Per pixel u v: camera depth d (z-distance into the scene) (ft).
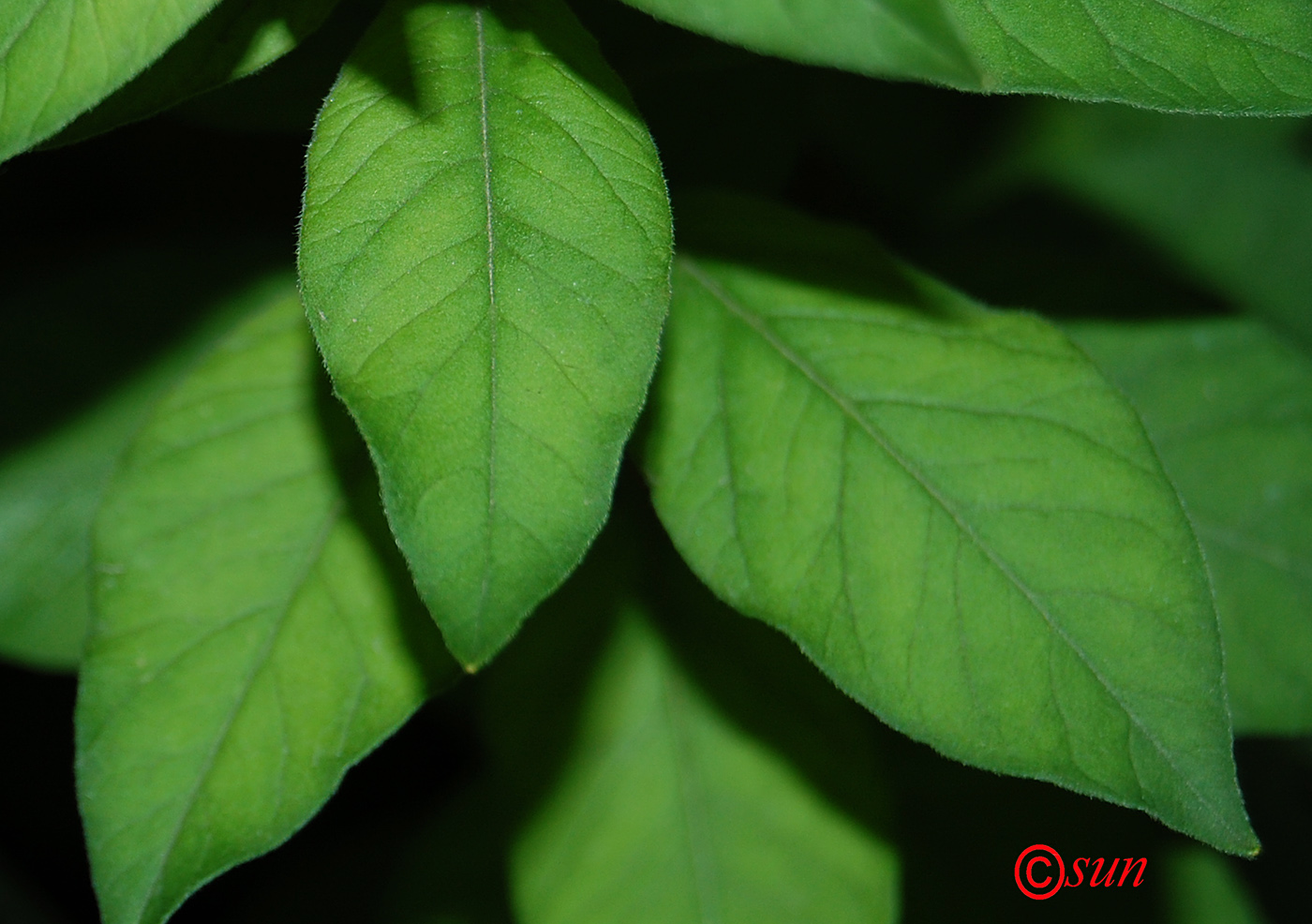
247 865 1.40
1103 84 1.05
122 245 1.27
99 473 1.23
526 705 1.19
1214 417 1.23
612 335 1.00
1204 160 1.49
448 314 1.00
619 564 1.20
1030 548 1.08
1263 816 1.40
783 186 1.24
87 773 1.09
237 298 1.25
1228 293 1.41
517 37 1.04
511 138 1.02
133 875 1.08
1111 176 1.50
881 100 1.41
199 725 1.10
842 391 1.10
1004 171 1.52
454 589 0.98
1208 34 1.06
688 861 1.18
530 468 0.99
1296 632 1.21
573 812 1.18
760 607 1.08
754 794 1.18
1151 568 1.07
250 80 1.11
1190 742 1.06
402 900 1.31
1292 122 1.50
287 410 1.13
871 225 1.37
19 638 1.22
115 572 1.11
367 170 1.02
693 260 1.13
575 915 1.18
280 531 1.12
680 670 1.19
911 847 1.28
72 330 1.24
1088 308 1.25
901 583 1.08
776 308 1.12
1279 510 1.22
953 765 1.29
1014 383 1.10
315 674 1.10
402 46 1.04
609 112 1.03
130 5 1.03
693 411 1.11
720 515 1.09
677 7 0.98
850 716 1.18
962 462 1.09
